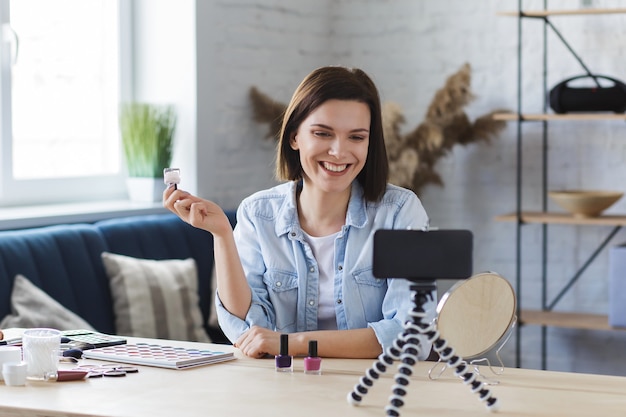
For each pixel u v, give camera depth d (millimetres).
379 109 2488
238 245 2650
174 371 2180
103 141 4906
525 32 5375
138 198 4812
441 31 5566
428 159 5309
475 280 2033
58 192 4613
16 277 3668
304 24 5617
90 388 2016
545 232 5273
